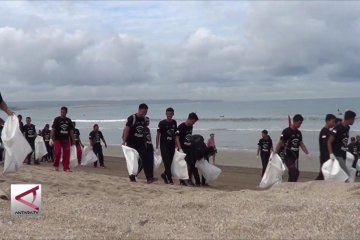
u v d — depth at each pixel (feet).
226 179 48.26
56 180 29.86
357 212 17.74
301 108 287.89
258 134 129.39
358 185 25.22
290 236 15.49
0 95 26.71
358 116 195.62
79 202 21.77
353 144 53.67
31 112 570.05
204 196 22.71
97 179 33.27
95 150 62.08
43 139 65.16
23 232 16.76
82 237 16.24
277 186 26.89
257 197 22.06
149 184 31.68
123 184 30.40
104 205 21.07
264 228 16.61
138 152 33.91
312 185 26.25
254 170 59.47
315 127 148.97
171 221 18.21
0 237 16.02
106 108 620.49
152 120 247.70
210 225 17.35
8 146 26.68
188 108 400.47
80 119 308.81
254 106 370.94
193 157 36.63
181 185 34.94
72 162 49.39
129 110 505.66
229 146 100.48
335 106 298.35
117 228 17.39
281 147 34.37
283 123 176.24
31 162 64.80
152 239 15.93
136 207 20.92
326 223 16.62
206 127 168.76
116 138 137.80
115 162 70.13
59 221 18.44
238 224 17.12
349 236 15.28
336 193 23.52
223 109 339.98
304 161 69.72
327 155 32.96
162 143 36.06
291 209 18.90
